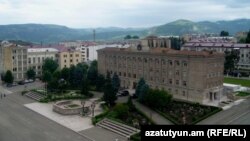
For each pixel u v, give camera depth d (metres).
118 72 140.50
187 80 109.94
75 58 192.88
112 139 73.38
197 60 105.38
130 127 78.88
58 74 145.38
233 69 174.00
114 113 89.25
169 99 99.12
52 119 90.88
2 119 91.12
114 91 102.31
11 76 150.50
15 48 164.50
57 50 192.38
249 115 91.31
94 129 81.12
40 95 122.19
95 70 141.25
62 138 74.44
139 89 112.44
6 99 120.19
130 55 132.00
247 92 123.88
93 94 124.62
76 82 136.25
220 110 96.56
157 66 120.75
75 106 100.12
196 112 92.94
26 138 74.50
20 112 99.50
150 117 88.19
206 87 106.56
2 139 73.75
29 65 172.38
